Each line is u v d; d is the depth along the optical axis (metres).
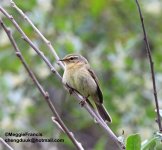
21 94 13.88
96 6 16.56
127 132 13.63
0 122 12.93
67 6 16.97
